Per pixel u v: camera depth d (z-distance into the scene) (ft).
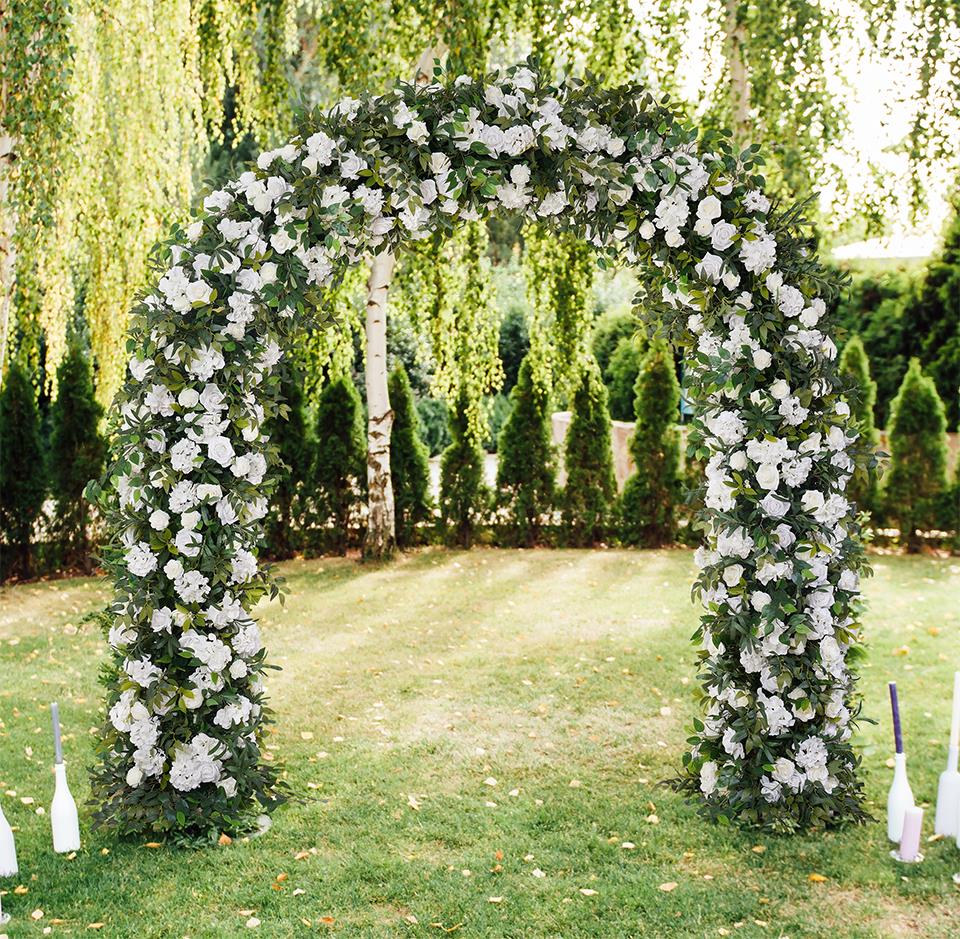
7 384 29.01
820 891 11.82
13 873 12.25
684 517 33.19
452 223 13.46
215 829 13.15
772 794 13.44
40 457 29.30
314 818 13.82
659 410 32.68
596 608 25.29
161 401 12.75
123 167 26.55
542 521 33.50
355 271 30.35
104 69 26.00
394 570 30.19
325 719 17.75
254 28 26.94
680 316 13.84
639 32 24.62
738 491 13.14
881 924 11.09
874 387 32.50
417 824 13.60
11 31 18.85
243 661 13.56
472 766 15.62
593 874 12.21
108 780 13.43
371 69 24.54
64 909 11.49
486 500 33.30
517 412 33.12
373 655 21.63
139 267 26.94
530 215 13.84
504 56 27.94
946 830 13.15
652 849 12.87
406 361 49.75
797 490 13.44
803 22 23.82
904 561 30.86
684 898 11.62
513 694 18.98
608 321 48.42
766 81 24.40
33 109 19.15
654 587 27.37
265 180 12.97
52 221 20.34
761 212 13.26
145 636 13.07
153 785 13.37
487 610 25.31
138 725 12.98
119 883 12.07
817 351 13.37
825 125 25.22
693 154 13.32
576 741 16.63
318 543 32.50
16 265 26.13
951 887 11.87
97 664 20.94
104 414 29.78
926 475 31.86
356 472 32.35
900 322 43.83
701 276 13.19
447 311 30.89
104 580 13.65
